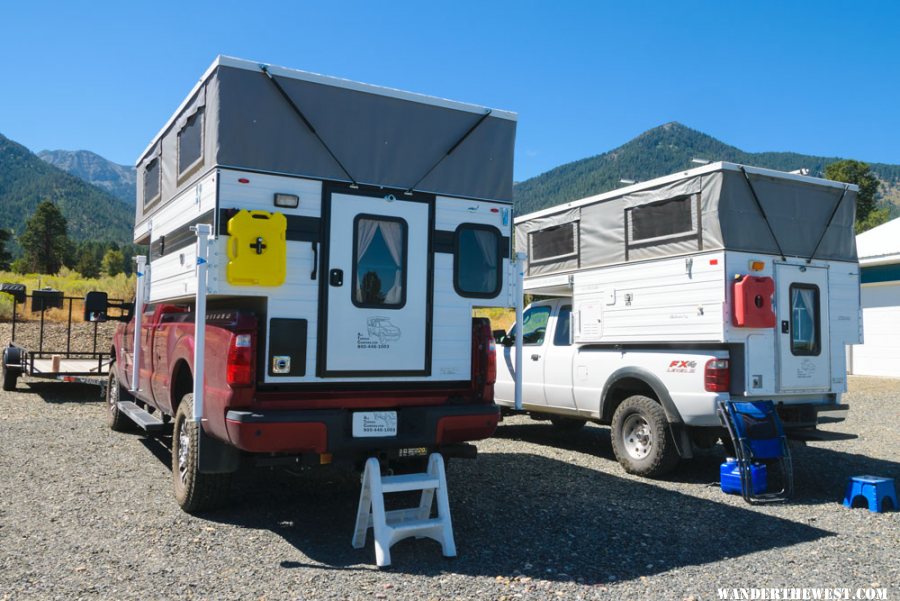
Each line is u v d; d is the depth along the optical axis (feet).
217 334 15.28
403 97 16.84
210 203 14.98
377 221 16.37
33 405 33.83
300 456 15.24
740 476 19.98
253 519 16.84
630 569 13.87
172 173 18.52
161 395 20.17
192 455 16.29
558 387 26.94
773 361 21.93
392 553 14.67
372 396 16.02
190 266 16.31
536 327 29.07
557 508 18.33
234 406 14.56
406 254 16.62
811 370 22.81
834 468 24.44
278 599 12.00
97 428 28.19
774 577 13.57
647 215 24.00
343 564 13.89
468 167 17.65
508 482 21.29
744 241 21.70
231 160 14.84
